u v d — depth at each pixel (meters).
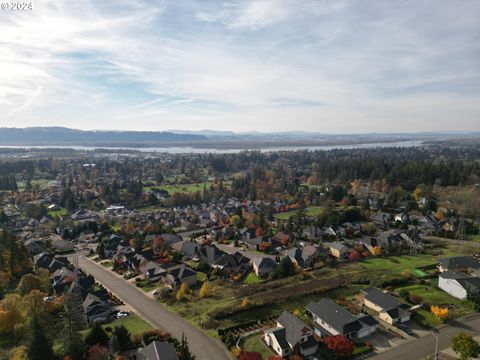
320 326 57.75
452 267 80.88
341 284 73.81
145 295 74.50
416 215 135.25
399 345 52.47
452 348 48.66
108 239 116.25
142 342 53.78
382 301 62.50
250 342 53.56
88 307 64.81
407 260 91.44
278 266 81.75
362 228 117.62
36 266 92.81
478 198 141.12
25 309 61.47
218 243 113.31
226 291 74.31
